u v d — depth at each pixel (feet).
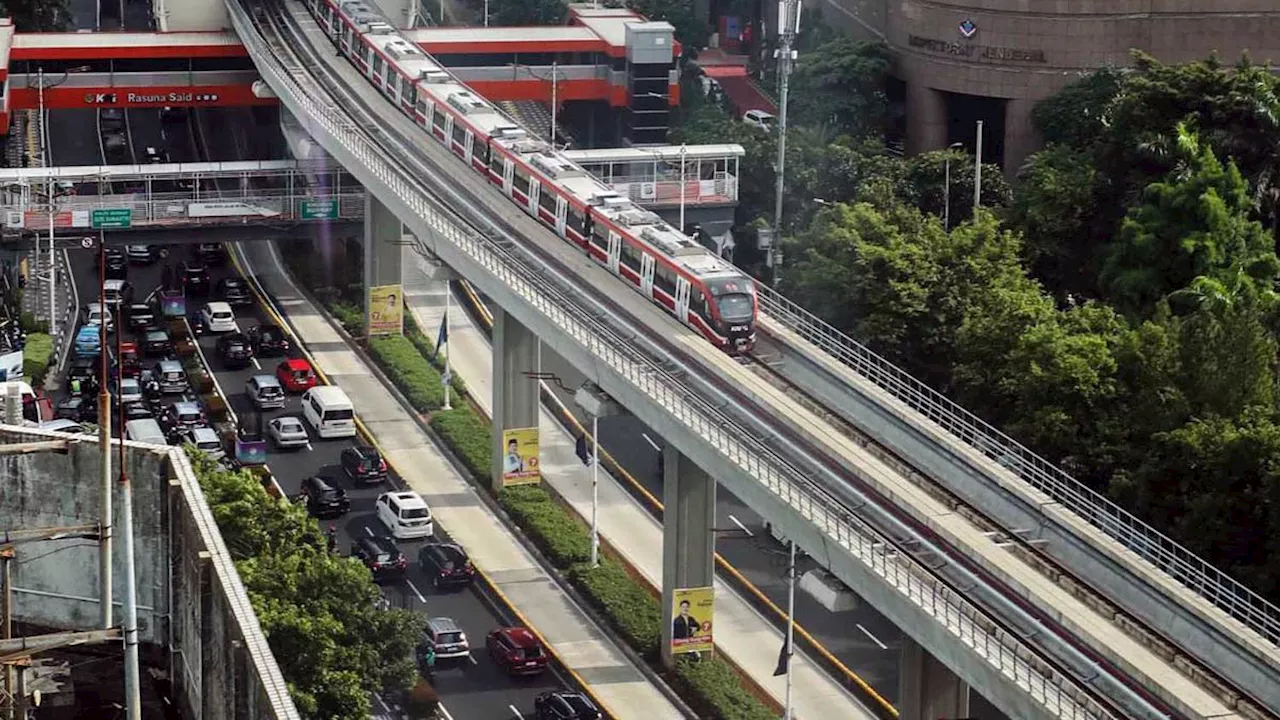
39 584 554.05
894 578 542.57
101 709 521.24
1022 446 655.35
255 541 613.93
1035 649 518.37
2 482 551.59
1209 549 635.66
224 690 470.39
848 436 640.58
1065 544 565.12
